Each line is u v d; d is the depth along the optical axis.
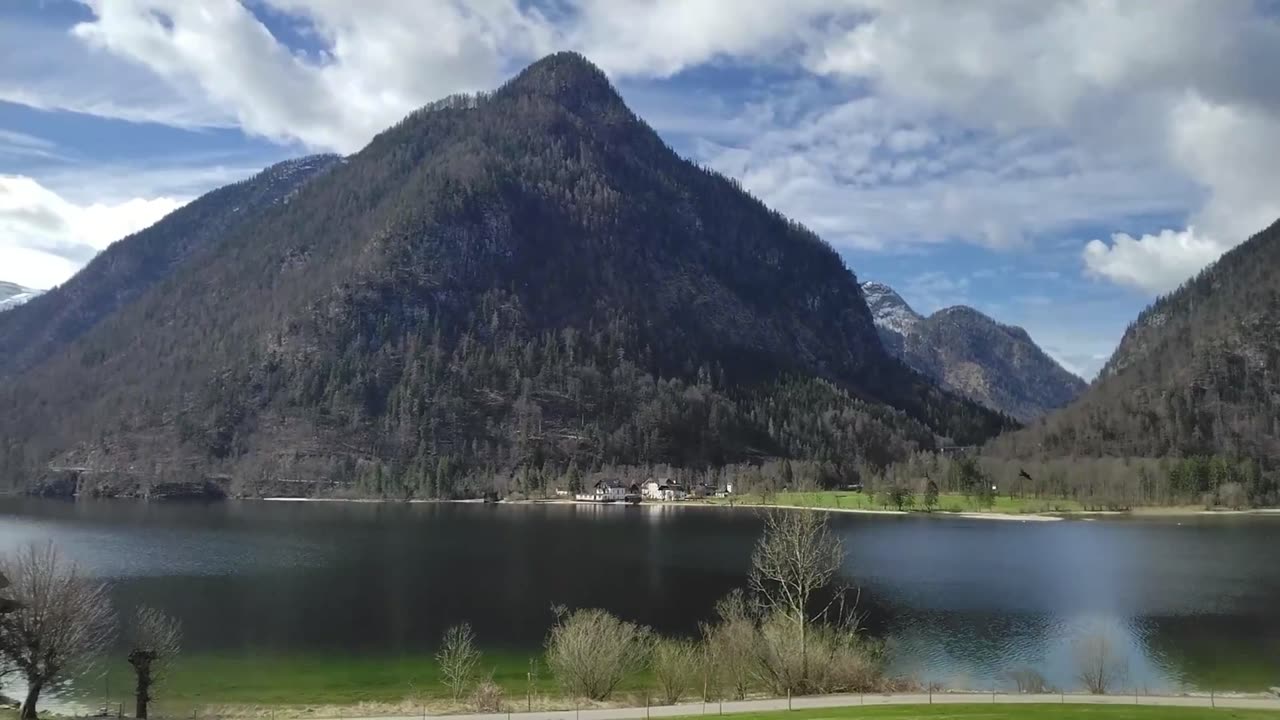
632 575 143.00
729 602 91.94
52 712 65.69
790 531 90.38
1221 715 53.28
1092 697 66.75
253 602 117.62
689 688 69.56
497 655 88.25
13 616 56.69
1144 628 103.31
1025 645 94.62
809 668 68.38
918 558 167.62
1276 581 139.62
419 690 74.00
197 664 84.19
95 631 71.75
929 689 70.44
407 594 124.25
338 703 69.50
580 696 68.06
